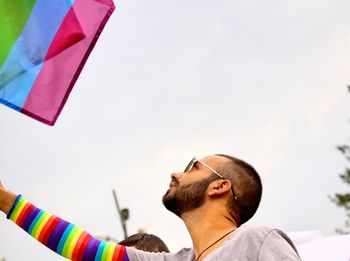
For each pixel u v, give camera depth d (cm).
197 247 329
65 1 393
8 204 352
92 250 343
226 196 339
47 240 344
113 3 395
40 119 379
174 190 344
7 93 382
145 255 345
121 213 1364
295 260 286
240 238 301
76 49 388
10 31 389
